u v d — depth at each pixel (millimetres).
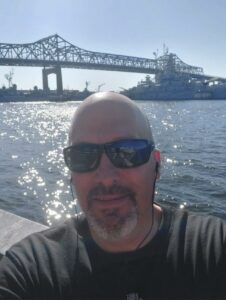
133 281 412
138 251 426
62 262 432
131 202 429
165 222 448
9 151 5797
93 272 422
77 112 457
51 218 2543
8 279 416
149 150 443
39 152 5645
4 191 3205
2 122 12469
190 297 404
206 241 428
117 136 436
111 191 424
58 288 417
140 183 432
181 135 7453
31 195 3064
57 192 3137
